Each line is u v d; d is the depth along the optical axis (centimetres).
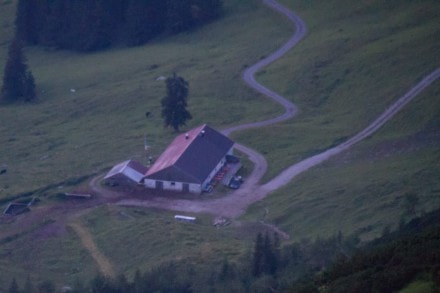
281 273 19512
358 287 15112
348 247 19775
